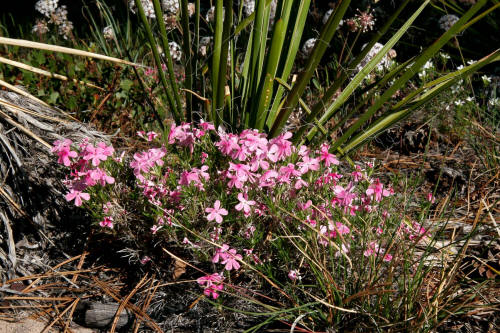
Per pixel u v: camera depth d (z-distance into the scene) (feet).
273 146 1.81
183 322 1.82
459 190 2.43
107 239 2.04
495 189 2.39
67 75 2.63
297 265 1.88
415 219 2.09
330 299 1.72
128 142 2.58
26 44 1.85
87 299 1.90
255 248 1.87
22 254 2.02
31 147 2.13
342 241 1.80
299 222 1.84
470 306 1.68
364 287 1.76
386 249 1.82
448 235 2.11
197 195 1.85
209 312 1.82
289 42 2.22
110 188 1.88
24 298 1.83
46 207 2.11
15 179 2.07
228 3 2.02
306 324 1.75
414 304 1.72
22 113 2.14
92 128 2.41
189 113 2.28
